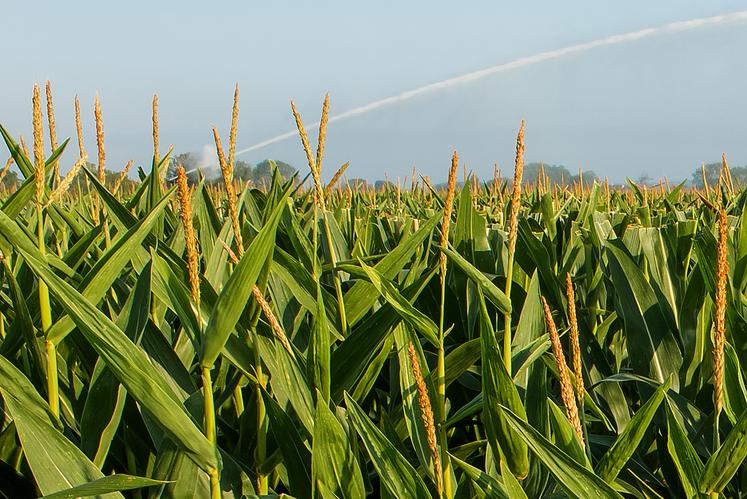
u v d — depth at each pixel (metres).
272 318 1.74
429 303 3.23
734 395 1.88
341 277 3.54
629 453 1.59
